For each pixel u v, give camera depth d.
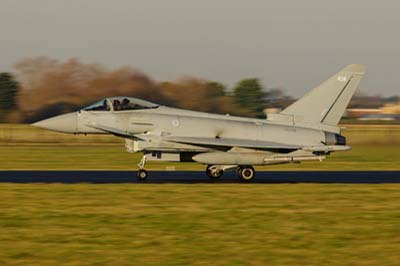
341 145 109.44
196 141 103.44
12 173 116.19
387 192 90.31
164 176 112.81
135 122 107.00
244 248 55.84
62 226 64.12
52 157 164.75
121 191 88.94
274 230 63.00
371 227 64.69
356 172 125.56
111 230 62.44
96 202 78.62
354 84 110.38
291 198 83.75
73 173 116.88
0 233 60.88
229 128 107.94
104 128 106.69
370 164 151.12
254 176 106.25
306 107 110.44
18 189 90.12
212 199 82.19
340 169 134.75
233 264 50.94
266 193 88.56
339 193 89.06
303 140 108.25
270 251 54.91
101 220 67.25
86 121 107.75
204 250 55.06
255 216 70.12
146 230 62.56
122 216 69.50
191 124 107.50
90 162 148.75
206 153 104.19
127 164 143.88
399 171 128.25
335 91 110.19
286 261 51.91
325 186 97.88
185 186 96.19
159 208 74.62
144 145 104.12
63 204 76.94
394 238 60.00
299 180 108.62
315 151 106.12
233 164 104.12
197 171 124.25
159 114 108.19
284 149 105.69
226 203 78.88
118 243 57.25
